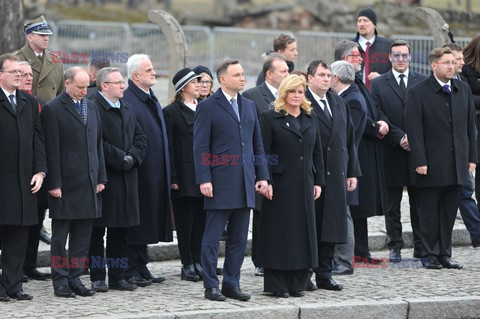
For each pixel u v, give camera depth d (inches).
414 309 777.6
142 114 873.5
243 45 2188.7
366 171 948.6
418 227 1004.6
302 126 810.2
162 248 1007.0
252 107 816.3
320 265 840.3
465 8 2854.3
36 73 973.8
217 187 789.9
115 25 2214.6
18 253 784.9
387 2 2837.1
